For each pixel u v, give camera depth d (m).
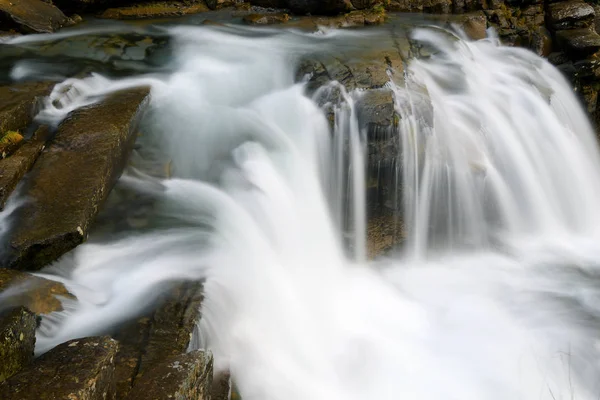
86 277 5.80
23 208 6.10
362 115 8.16
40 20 10.91
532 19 12.38
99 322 5.16
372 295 7.73
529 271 8.55
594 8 12.88
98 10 12.16
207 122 8.41
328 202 8.44
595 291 8.04
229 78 9.52
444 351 6.77
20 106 7.48
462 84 9.87
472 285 8.14
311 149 8.34
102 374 3.92
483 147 9.23
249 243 6.73
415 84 9.06
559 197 10.09
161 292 5.52
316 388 5.79
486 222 9.12
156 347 4.86
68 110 8.11
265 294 6.29
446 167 8.60
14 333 4.30
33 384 3.72
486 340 7.00
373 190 8.30
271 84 9.43
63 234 5.76
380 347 6.68
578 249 9.27
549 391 6.27
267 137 8.27
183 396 4.03
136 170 7.45
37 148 6.98
